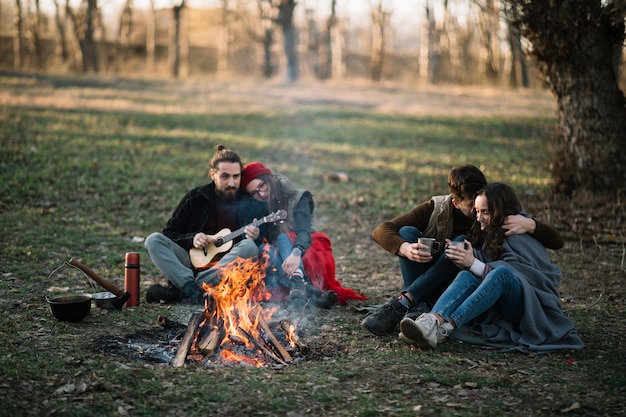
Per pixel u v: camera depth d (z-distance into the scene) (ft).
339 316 18.56
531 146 54.29
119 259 24.39
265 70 130.21
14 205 31.65
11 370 13.50
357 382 13.75
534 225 16.28
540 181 40.86
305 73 151.23
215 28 180.45
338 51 146.72
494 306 16.30
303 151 50.06
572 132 34.19
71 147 44.98
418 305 17.03
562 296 20.80
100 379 13.37
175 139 51.39
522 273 15.92
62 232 27.81
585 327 17.54
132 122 57.00
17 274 21.80
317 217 32.91
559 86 34.35
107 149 45.62
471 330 16.33
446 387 13.62
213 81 98.78
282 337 16.31
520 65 117.60
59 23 130.82
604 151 33.47
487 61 124.67
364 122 65.46
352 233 30.45
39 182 35.70
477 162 47.50
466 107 77.46
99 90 77.71
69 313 16.90
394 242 17.35
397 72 161.17
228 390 13.12
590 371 14.39
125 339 16.14
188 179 39.29
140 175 39.32
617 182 33.58
